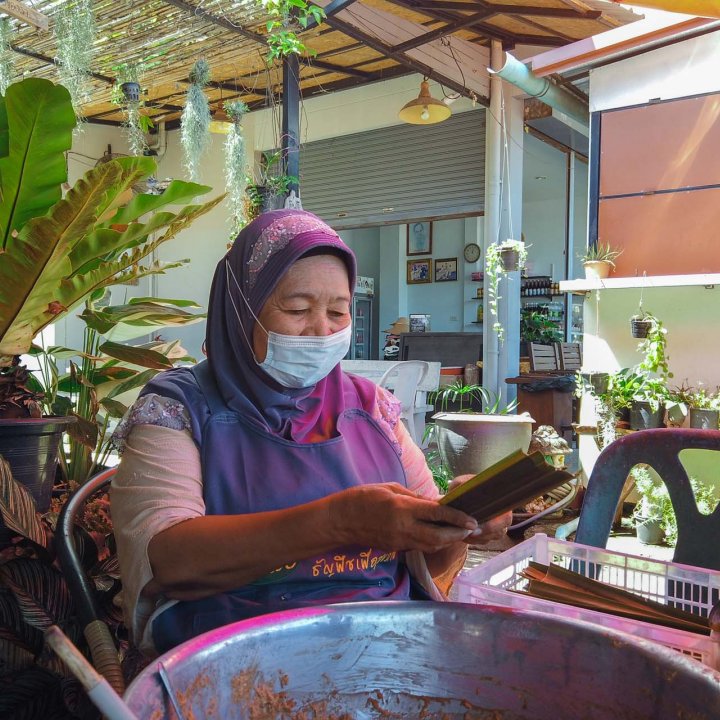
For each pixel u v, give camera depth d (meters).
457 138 8.23
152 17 5.64
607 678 0.80
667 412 4.77
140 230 2.23
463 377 8.94
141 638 1.18
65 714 1.68
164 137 10.39
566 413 6.91
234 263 1.34
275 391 1.32
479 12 6.18
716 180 5.09
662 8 3.62
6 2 2.81
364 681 0.86
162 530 1.14
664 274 5.30
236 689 0.77
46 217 1.82
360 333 15.49
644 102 5.31
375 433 1.43
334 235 1.32
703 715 0.70
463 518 0.97
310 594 1.21
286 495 1.24
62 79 5.19
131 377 2.62
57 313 2.22
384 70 8.49
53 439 2.12
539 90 6.19
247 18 5.68
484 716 0.85
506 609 0.87
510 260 6.91
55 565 1.91
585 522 1.76
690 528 1.69
